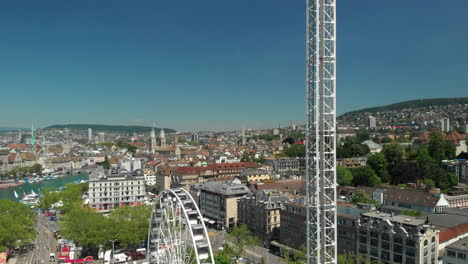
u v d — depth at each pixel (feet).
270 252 622.13
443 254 463.83
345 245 521.24
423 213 637.30
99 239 594.65
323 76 375.25
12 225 628.28
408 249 438.40
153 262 416.87
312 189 381.19
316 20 368.89
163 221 396.16
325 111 382.22
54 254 626.23
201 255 325.21
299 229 593.42
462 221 545.85
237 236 600.39
